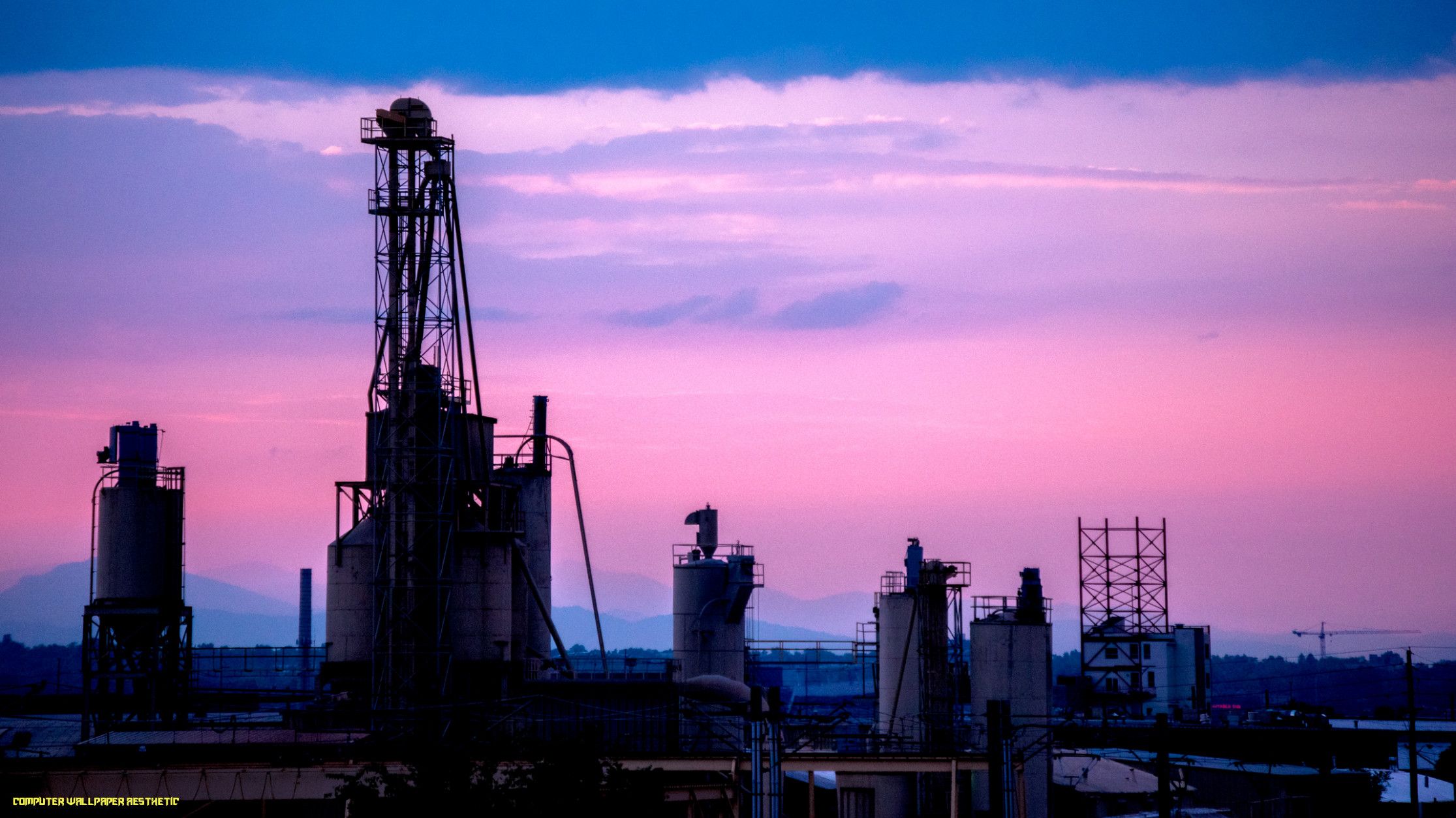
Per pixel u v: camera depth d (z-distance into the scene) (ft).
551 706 520.01
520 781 390.63
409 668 509.76
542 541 601.21
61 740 591.78
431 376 532.32
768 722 434.71
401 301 529.86
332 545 526.98
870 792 607.37
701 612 629.92
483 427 550.36
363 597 523.29
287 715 505.25
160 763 433.07
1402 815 647.97
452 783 379.14
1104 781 634.43
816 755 486.79
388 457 524.11
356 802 377.91
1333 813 652.48
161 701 575.38
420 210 533.14
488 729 466.70
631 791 394.32
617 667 600.80
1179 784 625.41
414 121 532.32
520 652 545.44
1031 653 594.24
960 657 632.38
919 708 625.82
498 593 529.45
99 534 579.48
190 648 590.14
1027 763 584.40
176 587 588.91
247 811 452.35
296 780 426.51
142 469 584.40
